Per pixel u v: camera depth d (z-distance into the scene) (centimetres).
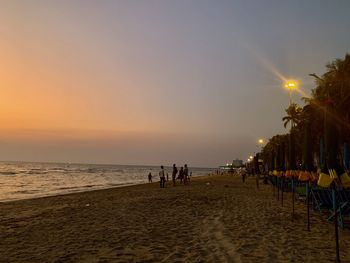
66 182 5431
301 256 712
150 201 1934
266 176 4203
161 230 1029
